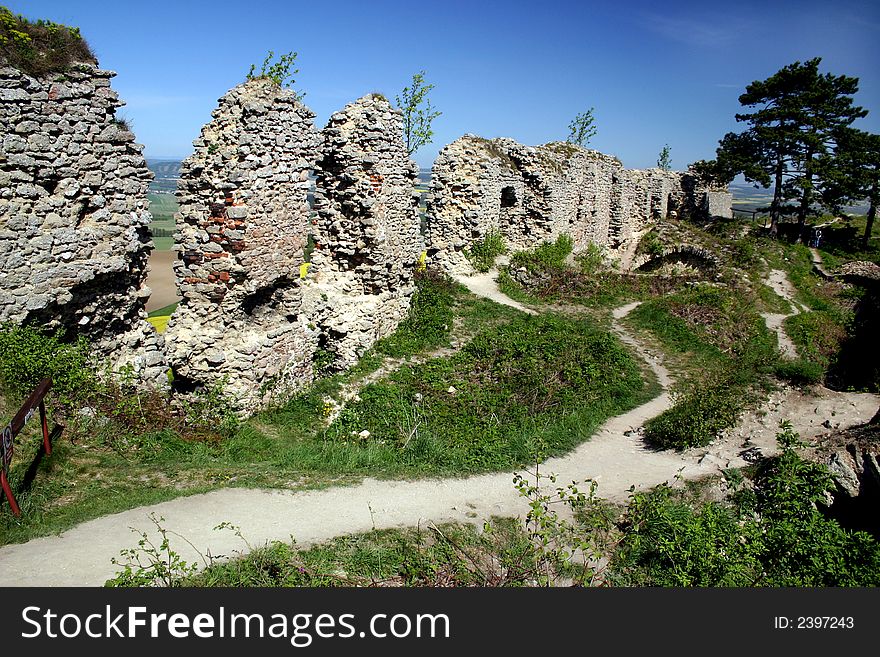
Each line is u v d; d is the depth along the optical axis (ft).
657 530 26.50
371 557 22.53
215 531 22.76
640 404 47.09
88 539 21.13
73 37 28.50
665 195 127.24
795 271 93.40
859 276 92.17
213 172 35.35
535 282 75.36
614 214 112.47
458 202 73.00
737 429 38.11
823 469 29.30
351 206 47.47
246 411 37.17
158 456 27.99
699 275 87.81
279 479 27.96
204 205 35.63
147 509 23.65
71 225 28.40
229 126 35.58
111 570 19.49
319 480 28.55
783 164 114.32
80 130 28.35
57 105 27.35
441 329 54.13
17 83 25.72
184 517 23.45
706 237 106.52
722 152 120.37
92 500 23.52
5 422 24.39
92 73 28.78
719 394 41.70
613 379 49.42
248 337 38.22
